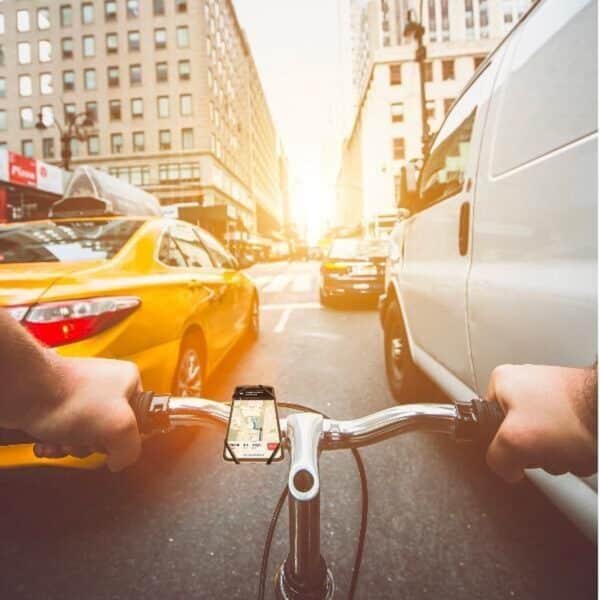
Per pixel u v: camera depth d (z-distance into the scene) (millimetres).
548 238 1266
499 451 586
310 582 580
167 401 702
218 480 2131
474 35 40938
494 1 40938
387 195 37688
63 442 623
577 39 1200
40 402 605
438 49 37062
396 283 3219
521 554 1578
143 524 1788
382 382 3701
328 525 1776
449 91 37250
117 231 2680
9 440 1658
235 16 54406
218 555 1609
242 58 62125
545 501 1909
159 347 2234
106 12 40438
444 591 1418
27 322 1669
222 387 3633
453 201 2096
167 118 40844
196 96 40562
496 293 1548
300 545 579
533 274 1322
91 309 1815
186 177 41281
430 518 1806
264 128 88875
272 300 9977
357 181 51281
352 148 60375
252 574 1515
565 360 1142
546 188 1283
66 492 2020
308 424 685
